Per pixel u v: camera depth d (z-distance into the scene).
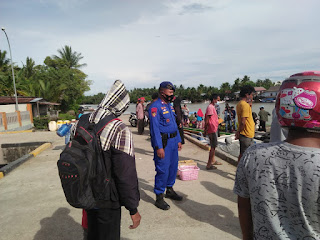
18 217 3.50
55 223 3.29
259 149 0.97
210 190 4.14
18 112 20.17
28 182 5.03
